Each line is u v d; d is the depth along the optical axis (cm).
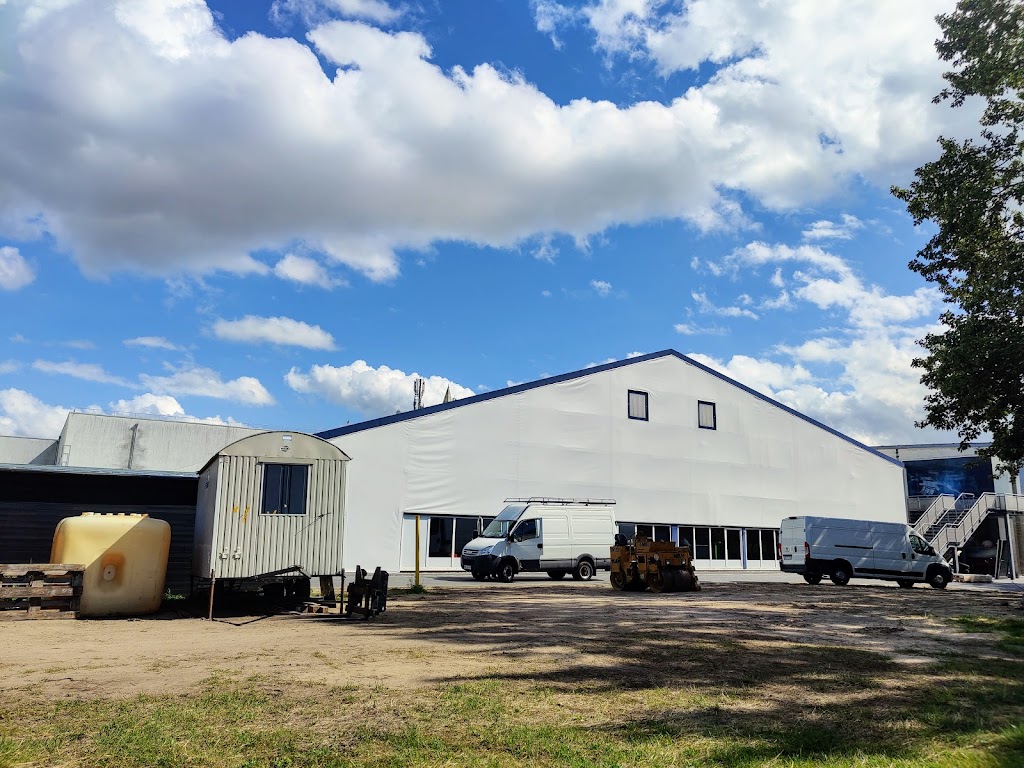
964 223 1648
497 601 1527
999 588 2616
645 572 1888
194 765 425
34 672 699
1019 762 446
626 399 3366
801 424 4028
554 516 2416
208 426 4025
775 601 1653
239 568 1278
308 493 1359
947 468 5294
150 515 1727
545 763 448
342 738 483
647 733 517
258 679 668
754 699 635
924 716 579
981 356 1572
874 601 1733
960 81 1617
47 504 1641
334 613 1272
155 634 1001
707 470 3588
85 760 427
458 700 596
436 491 2748
